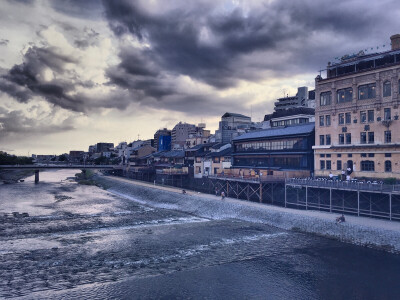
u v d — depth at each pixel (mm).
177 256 29219
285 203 46781
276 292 22094
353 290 22297
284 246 32156
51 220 45438
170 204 59688
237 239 34688
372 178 43312
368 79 45281
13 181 121562
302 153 54062
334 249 30906
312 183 43469
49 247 31500
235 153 71250
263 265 27062
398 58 44562
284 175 52031
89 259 28109
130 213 51938
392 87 42000
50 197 72438
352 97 47312
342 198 41375
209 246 32250
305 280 24016
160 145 143625
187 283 23375
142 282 23406
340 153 48219
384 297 21234
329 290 22344
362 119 46062
